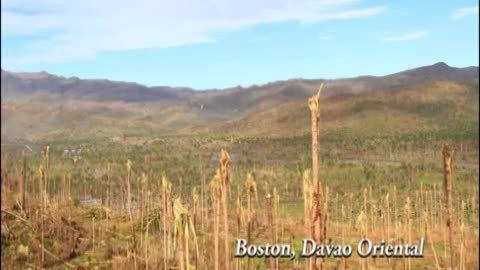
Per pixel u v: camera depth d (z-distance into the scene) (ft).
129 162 274.77
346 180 632.79
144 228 309.83
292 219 424.05
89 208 393.70
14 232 269.64
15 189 371.15
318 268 106.63
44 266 246.88
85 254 271.90
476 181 557.33
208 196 460.14
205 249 215.31
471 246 297.74
